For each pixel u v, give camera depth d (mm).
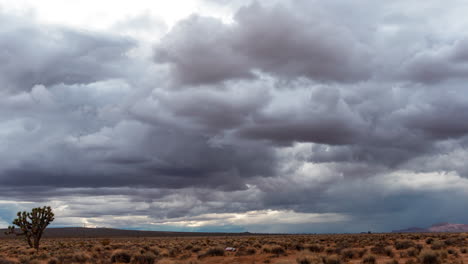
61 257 34688
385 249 34094
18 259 34062
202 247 47938
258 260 32000
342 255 31578
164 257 34031
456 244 42500
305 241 59750
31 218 50719
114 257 32281
